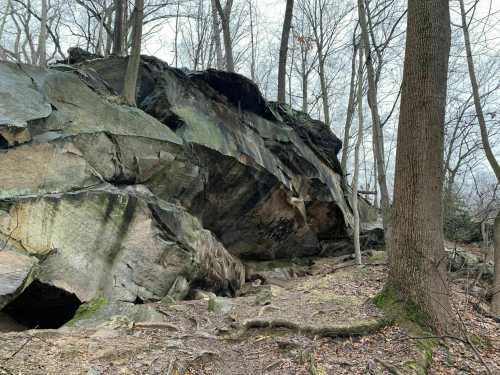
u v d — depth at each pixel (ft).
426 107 21.33
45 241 22.85
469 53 40.60
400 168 22.08
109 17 68.23
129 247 26.61
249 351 19.76
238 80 43.11
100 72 39.73
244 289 39.06
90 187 26.43
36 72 29.73
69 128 27.45
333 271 41.37
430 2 21.49
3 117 24.18
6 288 18.49
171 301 27.07
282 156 45.42
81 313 22.49
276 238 46.01
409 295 21.24
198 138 35.73
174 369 16.65
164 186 33.12
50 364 15.46
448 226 55.42
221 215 40.52
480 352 18.99
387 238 37.83
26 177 23.95
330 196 49.96
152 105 37.04
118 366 16.25
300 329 20.62
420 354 17.84
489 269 34.81
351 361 17.70
